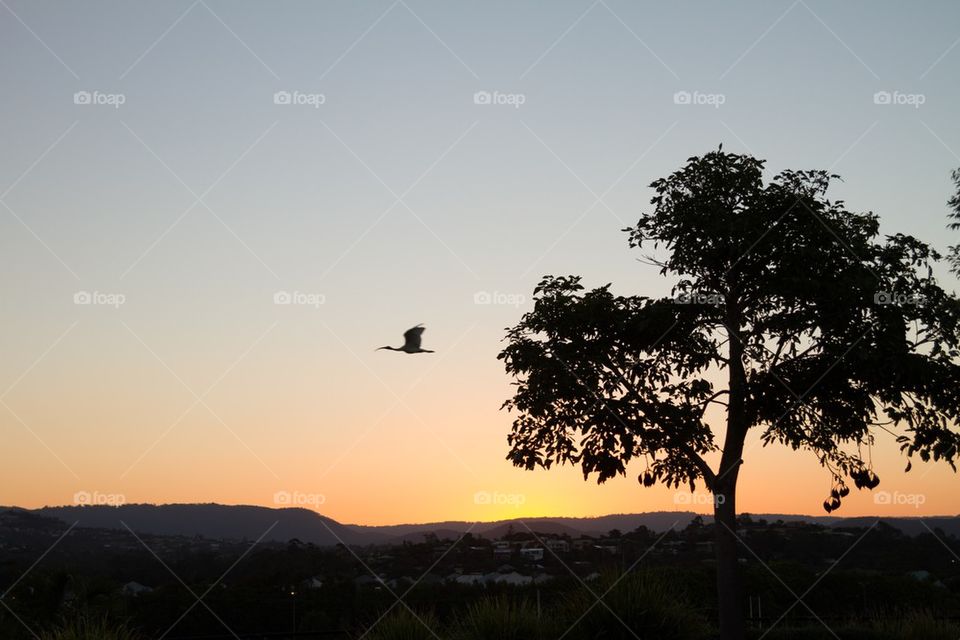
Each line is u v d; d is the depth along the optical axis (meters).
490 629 15.46
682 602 17.22
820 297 16.80
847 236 17.38
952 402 16.97
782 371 17.66
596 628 15.75
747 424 17.62
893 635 18.25
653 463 18.55
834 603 24.77
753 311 18.08
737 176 17.88
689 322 17.88
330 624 18.72
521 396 18.20
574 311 17.84
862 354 16.23
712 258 17.73
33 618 16.22
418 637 15.60
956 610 21.45
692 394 17.45
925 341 17.12
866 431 17.91
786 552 32.62
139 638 16.05
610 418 17.86
